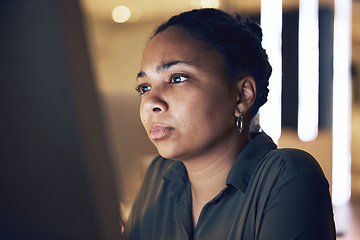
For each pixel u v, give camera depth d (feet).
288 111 9.47
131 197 8.96
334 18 9.55
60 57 0.92
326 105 9.67
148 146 9.41
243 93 2.73
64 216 0.99
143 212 3.25
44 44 0.91
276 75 9.35
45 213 0.99
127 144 9.29
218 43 2.58
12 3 0.92
